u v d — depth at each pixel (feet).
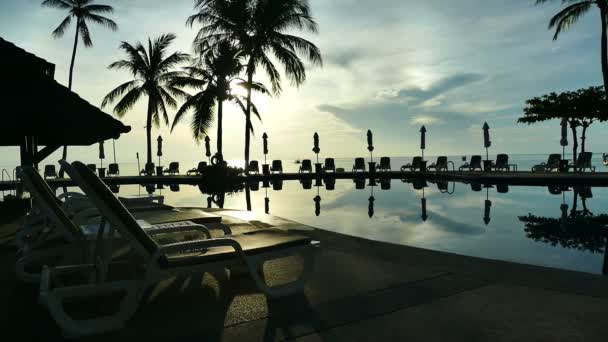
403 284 9.58
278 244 8.45
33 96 18.02
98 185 6.44
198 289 9.33
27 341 6.65
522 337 6.58
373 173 70.85
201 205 33.96
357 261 11.78
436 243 17.39
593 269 13.03
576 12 60.54
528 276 10.03
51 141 22.04
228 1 63.21
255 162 76.79
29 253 10.16
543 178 49.93
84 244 9.74
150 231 9.12
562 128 66.03
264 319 7.54
